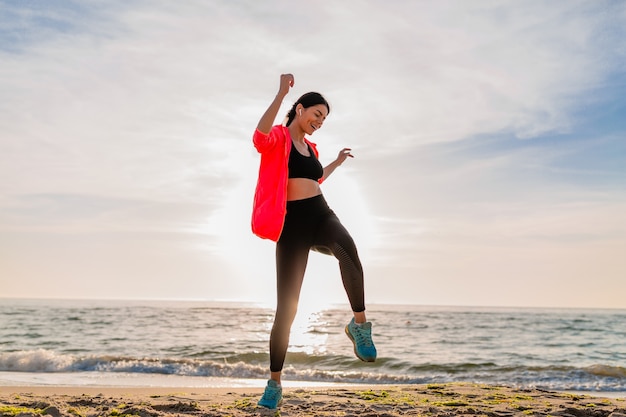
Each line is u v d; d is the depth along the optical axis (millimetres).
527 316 53000
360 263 3412
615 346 22953
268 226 3404
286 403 4781
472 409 4469
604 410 4566
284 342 3744
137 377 11133
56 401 4551
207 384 9922
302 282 3607
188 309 62281
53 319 37750
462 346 22062
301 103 3592
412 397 5477
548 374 12867
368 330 3391
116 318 39812
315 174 3557
